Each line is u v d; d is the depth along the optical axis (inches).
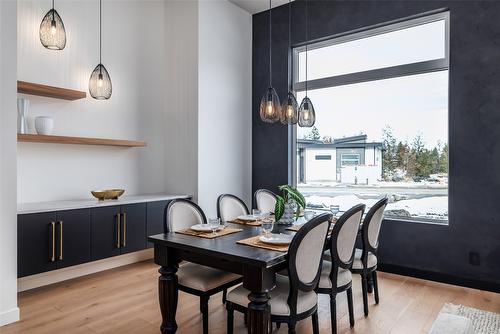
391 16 156.4
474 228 135.6
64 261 129.2
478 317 109.4
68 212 130.6
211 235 99.3
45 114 144.2
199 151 175.2
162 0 189.0
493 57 131.4
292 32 189.3
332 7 175.0
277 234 99.2
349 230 96.3
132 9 175.8
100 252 140.4
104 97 141.1
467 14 136.6
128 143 161.5
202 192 176.9
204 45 177.2
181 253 93.7
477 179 135.0
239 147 198.1
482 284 133.9
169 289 94.0
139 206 155.3
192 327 102.3
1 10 102.9
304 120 130.8
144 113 180.9
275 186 197.0
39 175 142.4
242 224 119.5
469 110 136.4
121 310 113.5
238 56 197.0
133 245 152.6
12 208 105.4
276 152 196.4
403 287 137.1
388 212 163.5
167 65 187.9
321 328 102.2
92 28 159.5
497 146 130.9
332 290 94.1
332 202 182.4
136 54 177.5
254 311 76.9
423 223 147.9
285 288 86.2
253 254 79.6
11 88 105.1
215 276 95.3
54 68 145.8
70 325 102.7
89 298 123.5
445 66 145.4
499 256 130.6
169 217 108.3
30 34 138.3
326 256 118.0
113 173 168.4
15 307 105.5
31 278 132.6
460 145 138.3
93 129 160.1
